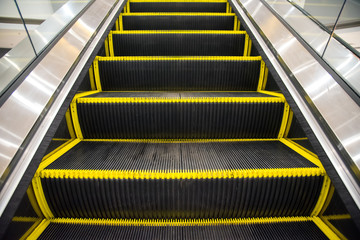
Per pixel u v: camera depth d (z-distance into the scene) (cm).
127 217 120
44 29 160
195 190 112
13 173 88
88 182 109
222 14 285
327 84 125
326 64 136
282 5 225
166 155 128
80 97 148
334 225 106
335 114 111
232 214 119
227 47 243
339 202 102
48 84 127
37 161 97
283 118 154
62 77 138
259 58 189
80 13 205
